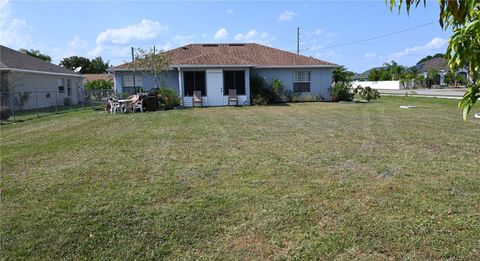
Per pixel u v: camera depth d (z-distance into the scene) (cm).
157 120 1476
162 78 2353
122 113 1873
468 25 154
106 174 623
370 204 452
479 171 596
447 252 332
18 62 2356
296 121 1362
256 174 601
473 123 1236
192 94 2264
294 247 352
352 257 330
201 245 362
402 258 326
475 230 373
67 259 344
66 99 2867
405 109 1850
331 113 1670
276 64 2517
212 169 640
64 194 519
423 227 383
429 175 577
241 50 2756
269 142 905
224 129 1163
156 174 616
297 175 589
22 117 1769
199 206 461
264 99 2362
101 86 4194
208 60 2252
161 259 339
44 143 971
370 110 1811
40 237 385
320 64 2567
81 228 405
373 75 6450
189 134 1068
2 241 378
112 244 369
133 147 875
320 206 450
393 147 813
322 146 836
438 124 1222
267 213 433
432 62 6309
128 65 2280
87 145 919
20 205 478
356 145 843
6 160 755
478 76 170
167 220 421
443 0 169
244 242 366
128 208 459
